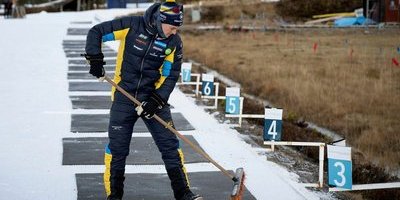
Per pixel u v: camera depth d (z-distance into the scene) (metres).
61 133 10.20
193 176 7.92
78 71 18.27
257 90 20.09
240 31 49.81
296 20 61.78
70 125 10.81
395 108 16.83
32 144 9.41
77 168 8.14
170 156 6.31
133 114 6.18
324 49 35.03
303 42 40.31
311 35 46.44
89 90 14.79
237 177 6.36
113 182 6.29
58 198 6.93
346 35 45.94
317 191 8.12
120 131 6.20
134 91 6.12
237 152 9.38
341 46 37.00
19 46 26.05
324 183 8.48
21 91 14.52
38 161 8.45
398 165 11.33
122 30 5.98
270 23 58.59
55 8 68.50
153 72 6.07
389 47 35.75
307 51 33.81
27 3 67.88
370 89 19.69
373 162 11.36
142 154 8.90
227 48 36.06
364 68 24.94
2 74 17.42
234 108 12.21
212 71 25.80
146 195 7.06
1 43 27.27
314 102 17.36
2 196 6.92
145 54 5.99
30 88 14.98
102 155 8.80
